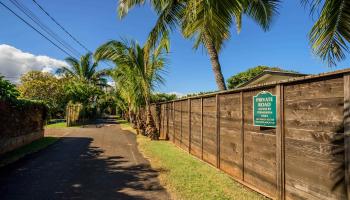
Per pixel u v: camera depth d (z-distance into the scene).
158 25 10.04
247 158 5.38
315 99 3.57
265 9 9.98
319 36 4.73
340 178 3.15
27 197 4.61
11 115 9.37
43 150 9.68
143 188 5.15
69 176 6.00
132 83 14.22
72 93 28.17
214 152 7.12
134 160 7.89
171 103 12.55
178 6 9.59
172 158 8.16
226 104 6.41
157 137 13.38
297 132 3.89
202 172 6.39
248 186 5.21
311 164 3.61
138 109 16.44
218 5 5.40
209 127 7.52
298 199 3.85
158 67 13.69
